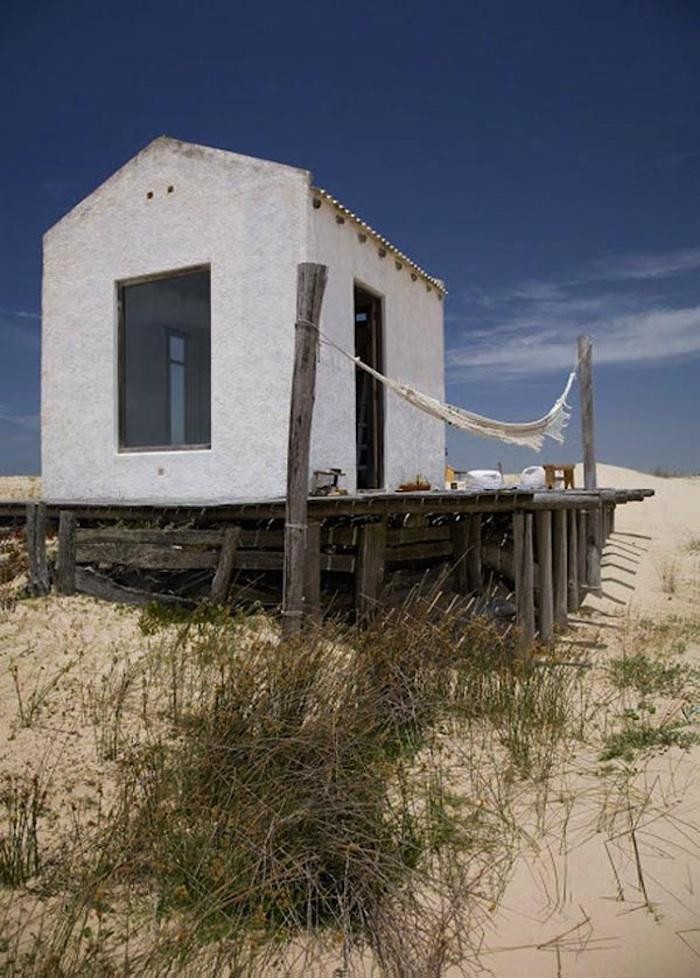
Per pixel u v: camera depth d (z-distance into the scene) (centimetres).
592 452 1305
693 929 356
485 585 916
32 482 1780
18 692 625
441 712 593
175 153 966
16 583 913
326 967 341
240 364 912
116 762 535
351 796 414
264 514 782
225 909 372
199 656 670
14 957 339
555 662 705
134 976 326
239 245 916
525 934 362
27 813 464
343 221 965
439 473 1254
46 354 1073
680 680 729
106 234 1020
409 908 372
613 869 411
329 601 809
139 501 901
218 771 440
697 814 461
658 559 1492
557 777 521
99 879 386
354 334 1077
